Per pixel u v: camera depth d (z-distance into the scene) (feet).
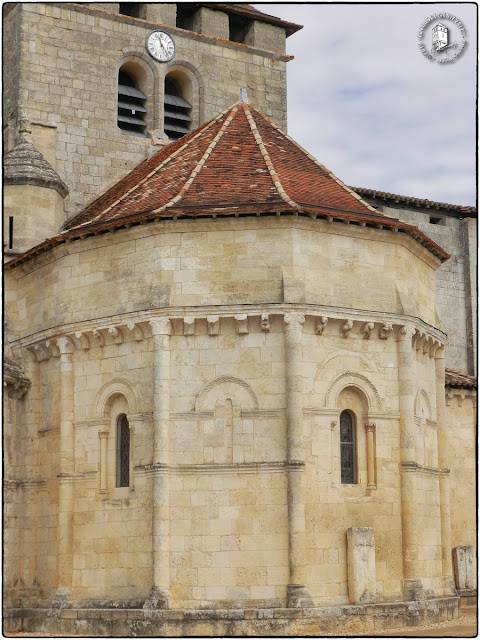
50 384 144.87
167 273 132.26
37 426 147.13
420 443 140.67
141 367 132.98
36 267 149.07
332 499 129.49
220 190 137.28
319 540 127.54
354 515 130.72
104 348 137.18
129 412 133.49
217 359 130.41
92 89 178.81
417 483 137.69
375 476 132.98
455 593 144.25
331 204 137.69
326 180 145.38
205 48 190.49
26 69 173.99
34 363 148.56
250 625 122.31
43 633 135.23
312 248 132.77
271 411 128.16
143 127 185.16
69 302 140.67
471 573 164.35
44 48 175.94
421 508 138.92
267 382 128.88
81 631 129.49
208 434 129.18
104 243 138.10
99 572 133.08
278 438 127.65
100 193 176.45
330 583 127.54
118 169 178.91
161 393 129.59
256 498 127.03
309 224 132.26
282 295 129.39
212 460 128.77
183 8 194.08
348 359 133.28
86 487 136.36
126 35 182.80
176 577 126.93
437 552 142.72
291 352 128.06
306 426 128.77
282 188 135.85
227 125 154.40
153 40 184.55
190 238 132.57
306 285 131.13
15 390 147.95
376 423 134.10
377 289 136.56
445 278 204.54
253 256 131.44
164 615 123.75
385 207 198.29
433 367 149.28
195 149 151.12
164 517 127.13
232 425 129.08
